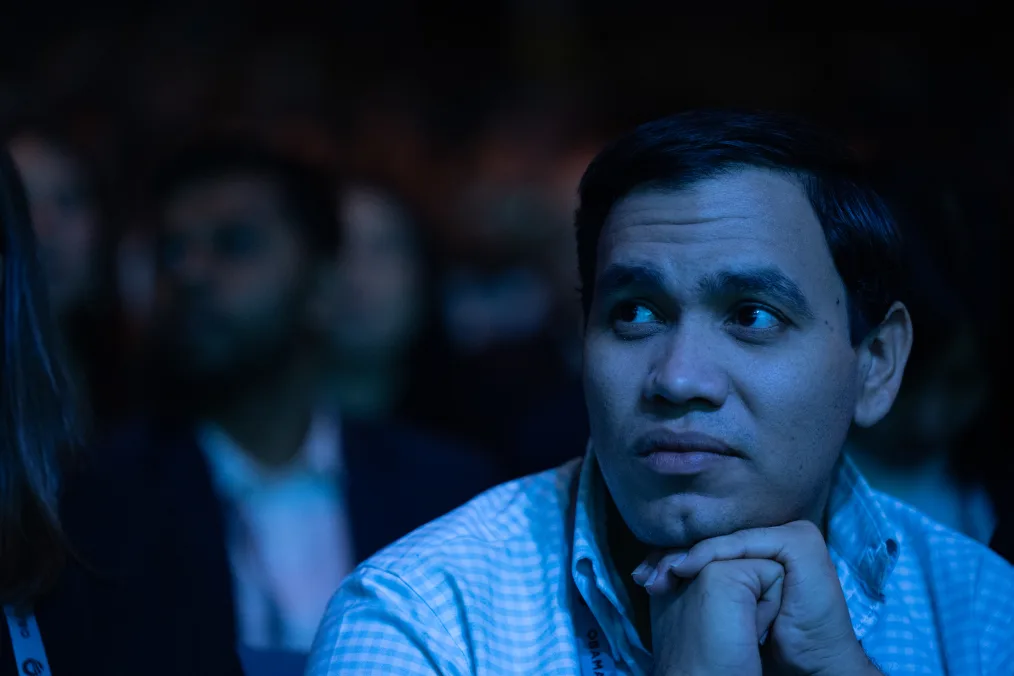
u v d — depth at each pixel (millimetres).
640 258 1903
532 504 2246
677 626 1901
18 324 2297
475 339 7016
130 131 9805
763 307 1891
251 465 3705
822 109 11203
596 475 2170
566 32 13156
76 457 2553
